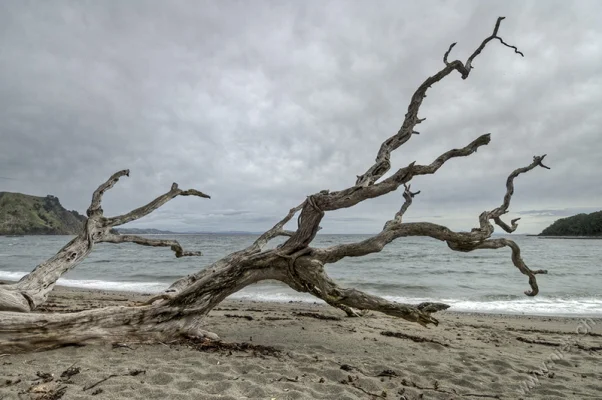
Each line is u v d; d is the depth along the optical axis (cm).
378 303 528
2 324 434
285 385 386
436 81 635
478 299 1377
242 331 687
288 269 570
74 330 475
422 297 1418
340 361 501
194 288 548
